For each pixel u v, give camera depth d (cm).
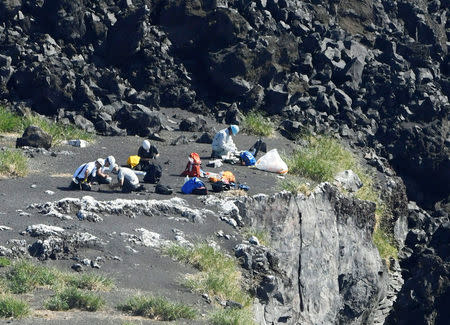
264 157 10262
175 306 6153
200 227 7869
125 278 6638
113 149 10550
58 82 11631
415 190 13162
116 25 12769
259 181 9631
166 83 12694
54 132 10694
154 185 8919
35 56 11962
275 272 7800
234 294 6931
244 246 7688
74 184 8431
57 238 6869
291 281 8219
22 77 11669
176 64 13038
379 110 13712
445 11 16588
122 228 7406
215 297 6719
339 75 13788
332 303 9425
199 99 12812
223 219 8150
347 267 9844
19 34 12419
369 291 10038
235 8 13838
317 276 9194
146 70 12731
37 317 5662
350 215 10012
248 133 12056
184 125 11712
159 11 13462
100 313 5934
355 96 13712
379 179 12106
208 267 7162
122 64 12812
